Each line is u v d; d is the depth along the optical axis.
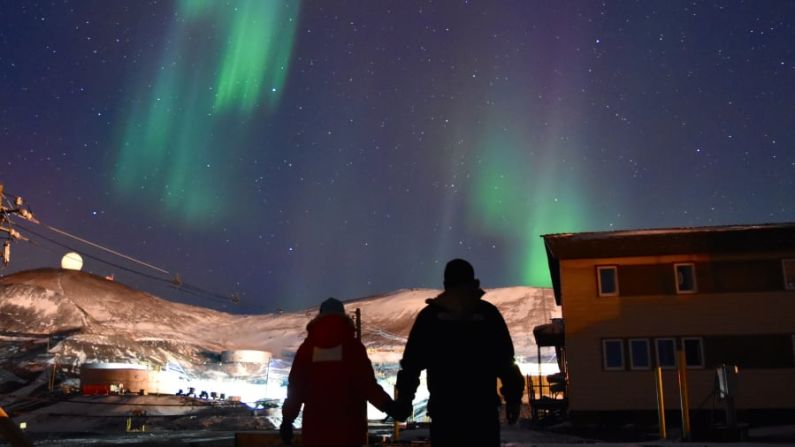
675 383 27.83
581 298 29.28
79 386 99.50
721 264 28.83
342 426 4.02
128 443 30.64
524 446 13.45
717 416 27.16
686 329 28.36
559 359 39.88
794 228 28.67
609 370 28.39
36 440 36.69
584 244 29.83
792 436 19.42
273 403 82.62
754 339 27.92
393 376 107.50
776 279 28.42
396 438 21.11
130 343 156.62
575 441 21.70
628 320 28.77
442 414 4.06
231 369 142.12
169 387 103.75
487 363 4.12
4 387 104.44
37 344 143.88
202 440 32.12
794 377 27.28
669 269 29.08
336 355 4.12
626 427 27.55
